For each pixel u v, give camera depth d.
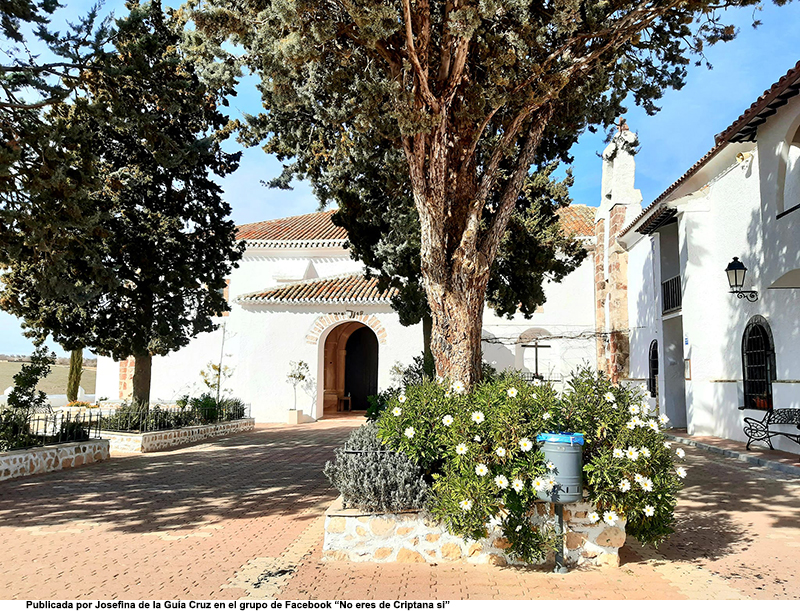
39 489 8.92
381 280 11.91
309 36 6.54
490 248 7.30
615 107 8.48
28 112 8.15
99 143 11.98
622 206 20.11
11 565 5.34
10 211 7.70
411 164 7.14
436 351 6.97
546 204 13.05
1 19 7.69
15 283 12.02
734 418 13.47
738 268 12.35
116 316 12.97
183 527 6.73
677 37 7.98
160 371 23.38
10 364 28.44
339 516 5.41
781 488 8.71
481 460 5.15
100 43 8.20
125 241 12.01
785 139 10.53
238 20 7.38
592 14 6.94
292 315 21.05
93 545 5.99
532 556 5.06
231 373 22.88
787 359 11.59
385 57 7.11
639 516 5.24
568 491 4.89
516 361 21.34
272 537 6.28
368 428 7.31
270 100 9.86
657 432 5.34
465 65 7.21
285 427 19.02
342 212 11.93
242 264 24.48
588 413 5.39
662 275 17.30
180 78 10.46
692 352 14.68
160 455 12.80
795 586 4.75
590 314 21.73
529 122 7.70
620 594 4.56
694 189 15.71
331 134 10.85
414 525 5.37
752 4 7.21
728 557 5.52
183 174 12.76
